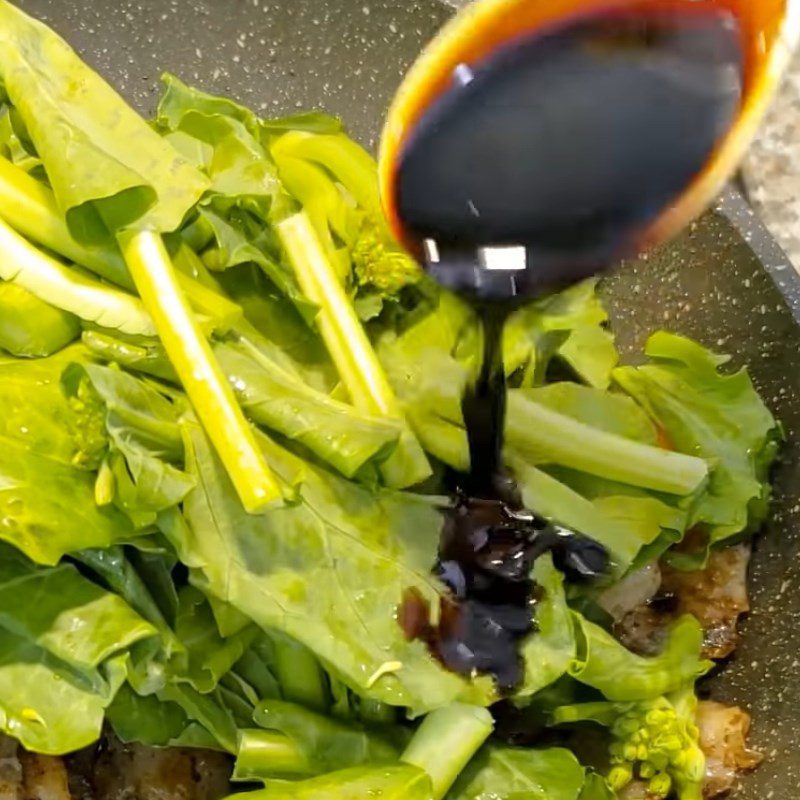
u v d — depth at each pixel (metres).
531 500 0.31
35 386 0.28
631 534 0.31
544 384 0.33
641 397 0.33
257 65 0.37
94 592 0.28
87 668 0.27
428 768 0.29
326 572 0.28
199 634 0.29
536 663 0.29
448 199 0.29
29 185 0.29
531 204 0.28
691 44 0.27
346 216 0.32
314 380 0.31
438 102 0.28
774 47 0.26
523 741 0.31
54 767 0.30
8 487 0.27
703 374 0.33
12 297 0.28
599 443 0.31
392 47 0.36
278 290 0.31
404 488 0.30
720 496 0.32
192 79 0.37
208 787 0.31
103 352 0.29
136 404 0.28
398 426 0.30
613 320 0.36
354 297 0.31
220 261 0.30
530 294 0.29
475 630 0.29
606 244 0.28
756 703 0.32
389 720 0.30
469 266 0.29
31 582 0.28
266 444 0.29
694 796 0.31
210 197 0.30
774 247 0.32
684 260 0.34
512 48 0.28
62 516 0.27
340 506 0.29
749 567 0.33
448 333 0.32
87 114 0.29
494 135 0.28
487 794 0.29
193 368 0.28
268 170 0.31
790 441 0.32
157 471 0.27
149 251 0.28
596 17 0.27
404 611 0.29
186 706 0.29
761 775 0.31
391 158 0.29
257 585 0.28
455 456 0.31
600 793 0.30
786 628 0.32
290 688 0.30
